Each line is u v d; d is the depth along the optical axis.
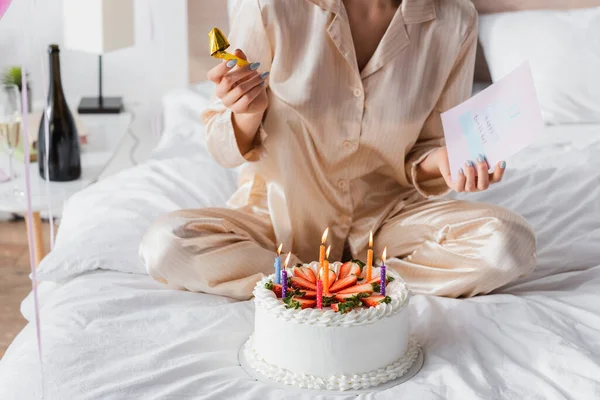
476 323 1.50
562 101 2.56
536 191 2.02
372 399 1.28
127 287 1.65
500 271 1.59
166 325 1.50
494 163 1.45
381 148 1.65
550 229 1.88
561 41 2.65
